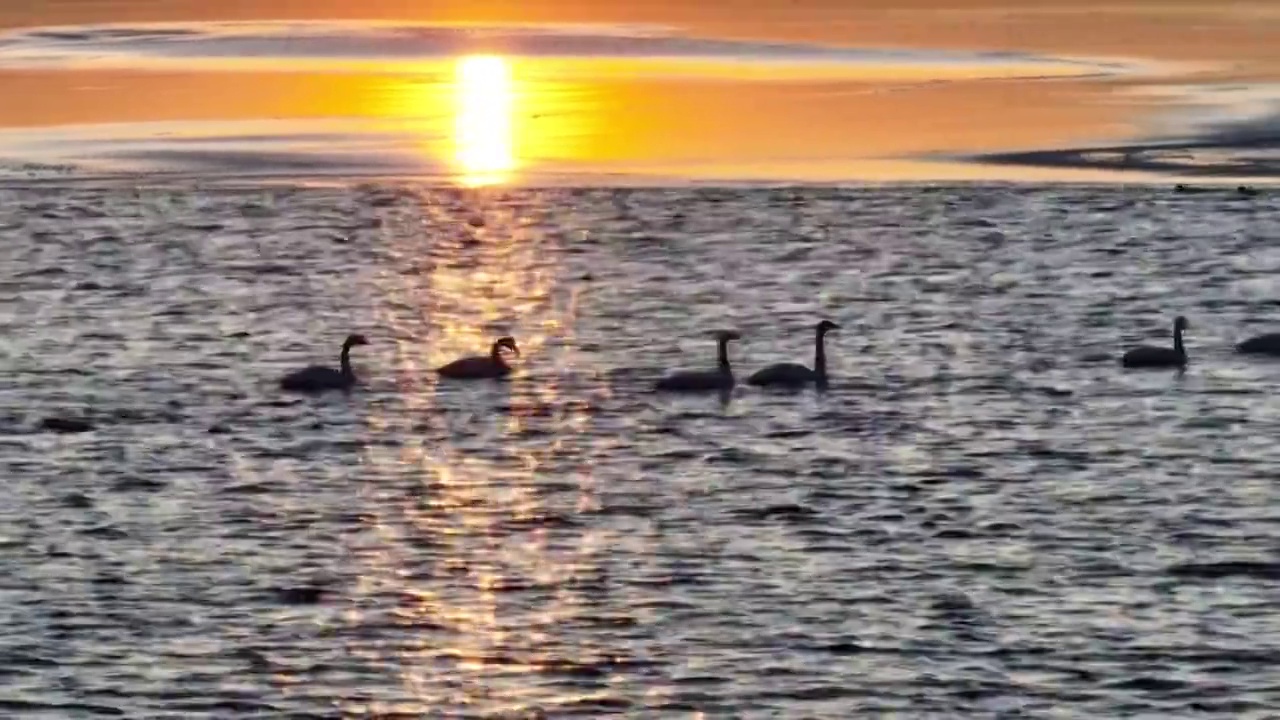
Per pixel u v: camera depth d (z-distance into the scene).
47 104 170.88
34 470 73.31
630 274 112.62
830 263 114.25
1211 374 88.25
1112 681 52.62
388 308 105.00
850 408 82.44
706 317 102.06
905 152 146.88
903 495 69.44
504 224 126.69
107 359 92.62
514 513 67.69
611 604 58.38
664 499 69.19
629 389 86.50
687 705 51.44
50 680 53.00
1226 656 54.28
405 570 61.62
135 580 60.62
